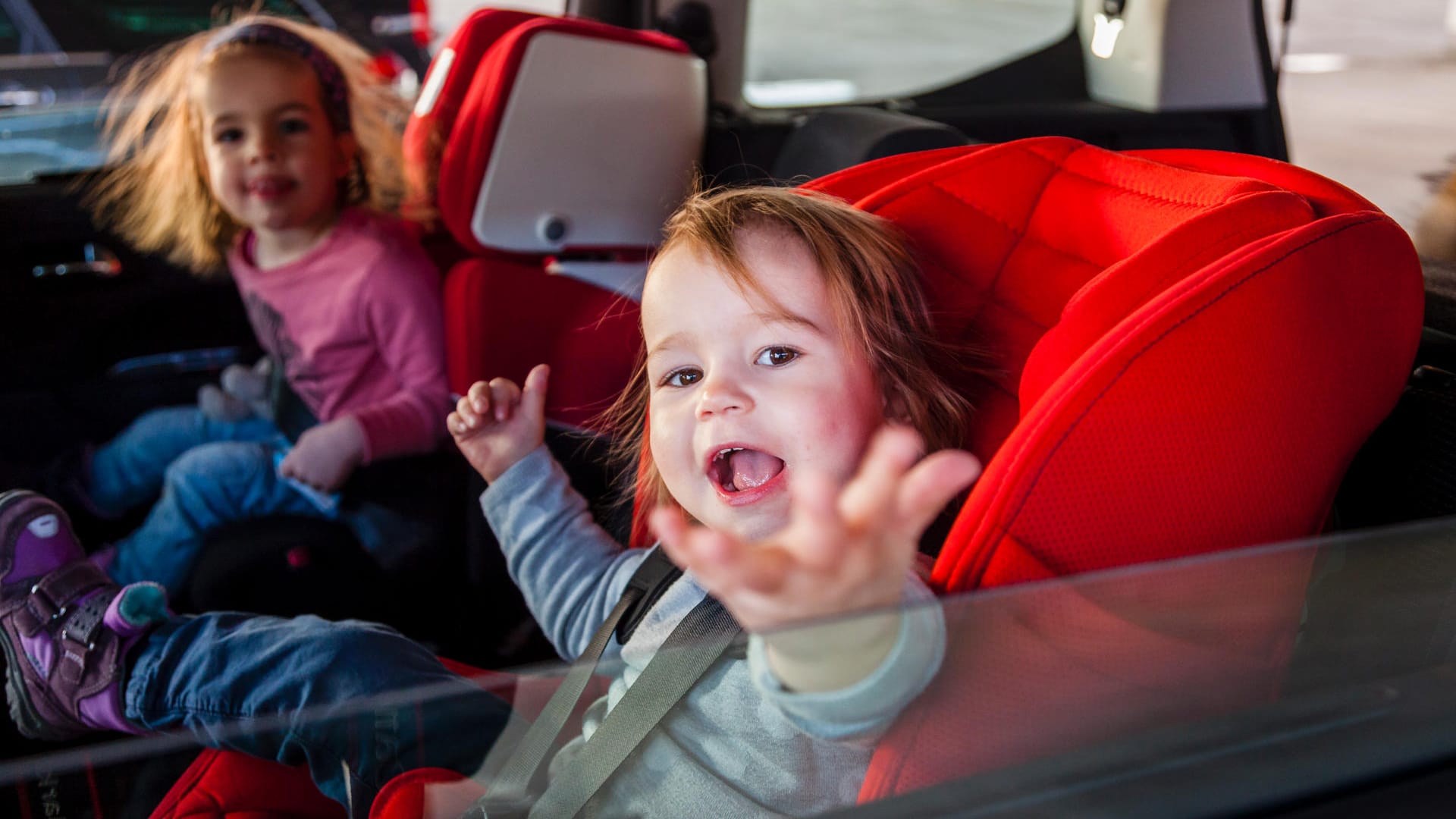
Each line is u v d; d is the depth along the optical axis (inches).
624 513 42.9
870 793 19.9
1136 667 19.0
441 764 28.2
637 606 35.3
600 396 60.2
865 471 18.4
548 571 41.1
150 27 76.8
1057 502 23.0
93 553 56.3
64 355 63.6
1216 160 32.8
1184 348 23.7
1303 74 132.0
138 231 64.7
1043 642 19.8
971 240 34.1
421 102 64.7
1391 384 26.1
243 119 60.9
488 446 42.4
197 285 66.8
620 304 62.7
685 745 27.3
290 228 62.2
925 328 32.4
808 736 23.8
